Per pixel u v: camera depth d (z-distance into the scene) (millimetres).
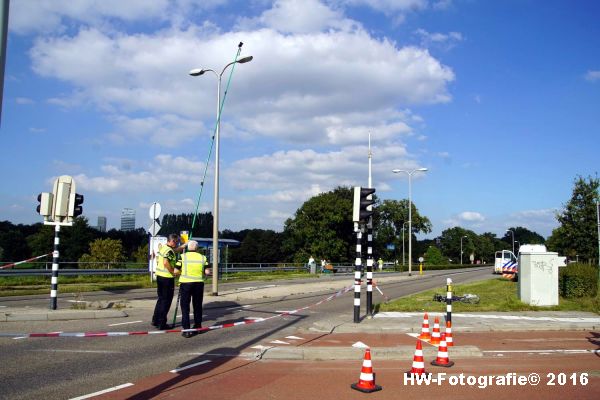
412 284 32125
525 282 18938
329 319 13789
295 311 15703
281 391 6832
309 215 74562
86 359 8430
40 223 76938
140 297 18766
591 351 10328
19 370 7586
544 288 18375
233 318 14086
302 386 7109
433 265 75438
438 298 19844
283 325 12977
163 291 11625
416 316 14852
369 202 13156
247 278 35438
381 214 98875
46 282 24797
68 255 66500
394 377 7789
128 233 81250
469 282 34656
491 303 19016
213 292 19688
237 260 93250
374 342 10727
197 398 6418
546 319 14797
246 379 7441
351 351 9305
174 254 11820
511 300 19547
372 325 12633
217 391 6762
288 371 8023
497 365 8789
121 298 18250
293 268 50031
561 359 9414
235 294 20750
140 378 7336
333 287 26516
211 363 8438
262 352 9164
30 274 25719
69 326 11523
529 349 10453
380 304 18375
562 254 30703
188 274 11070
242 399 6422
